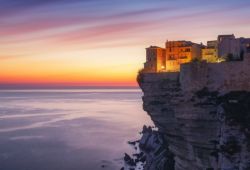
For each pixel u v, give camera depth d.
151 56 91.12
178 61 91.25
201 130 59.31
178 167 69.12
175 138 70.06
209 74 59.16
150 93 76.00
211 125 58.31
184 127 62.03
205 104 58.78
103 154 117.38
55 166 102.56
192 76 60.06
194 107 59.72
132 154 115.06
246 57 57.09
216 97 58.50
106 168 100.81
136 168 98.56
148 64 91.50
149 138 119.50
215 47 90.94
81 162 107.19
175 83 70.69
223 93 58.34
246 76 57.12
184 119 61.53
